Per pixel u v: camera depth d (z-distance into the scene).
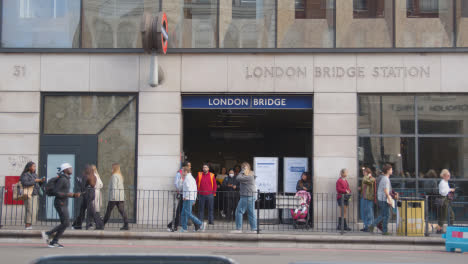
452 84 14.64
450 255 10.84
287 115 19.45
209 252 10.79
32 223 13.59
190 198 12.91
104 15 15.30
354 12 14.97
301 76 14.89
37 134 15.00
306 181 14.93
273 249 11.52
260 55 14.99
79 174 15.03
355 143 14.72
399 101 14.88
